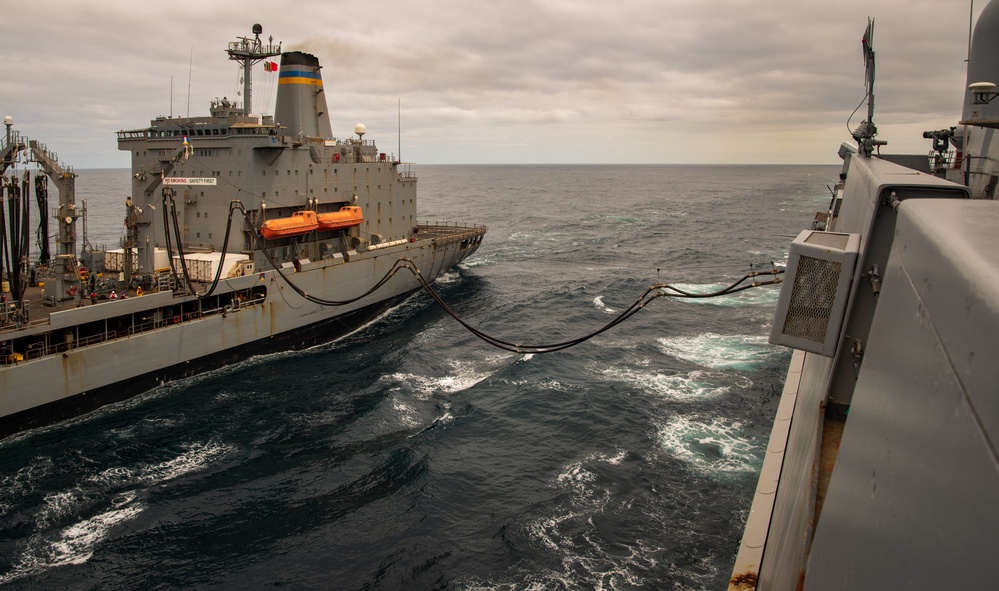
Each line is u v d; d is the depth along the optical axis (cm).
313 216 4712
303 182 4838
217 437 3180
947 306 296
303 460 2955
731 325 4706
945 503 258
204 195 4612
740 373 3744
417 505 2558
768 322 4756
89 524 2502
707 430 3052
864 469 426
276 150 4528
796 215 13025
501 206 15725
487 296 5884
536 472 2755
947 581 241
